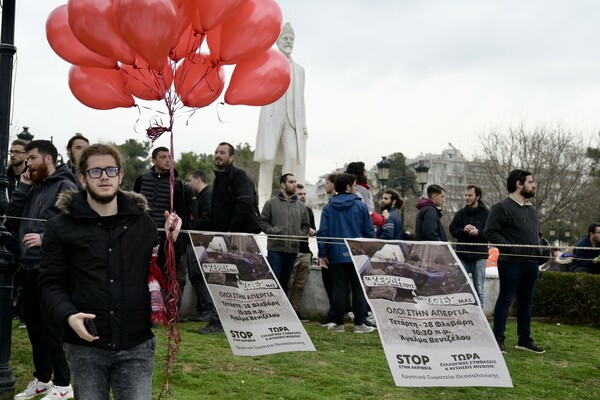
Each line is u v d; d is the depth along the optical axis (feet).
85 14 13.84
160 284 11.50
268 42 15.20
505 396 18.15
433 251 15.85
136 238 11.03
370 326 27.78
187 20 14.30
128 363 10.80
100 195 10.80
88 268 10.67
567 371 21.31
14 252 21.27
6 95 15.96
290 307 17.15
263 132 41.88
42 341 16.22
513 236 22.82
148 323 11.03
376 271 15.92
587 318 32.07
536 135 121.70
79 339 10.61
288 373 19.33
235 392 17.11
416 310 15.76
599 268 34.14
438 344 15.64
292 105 42.24
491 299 33.60
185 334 24.03
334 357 21.61
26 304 16.20
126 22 13.07
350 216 25.45
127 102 16.44
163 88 14.79
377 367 20.56
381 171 60.03
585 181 122.93
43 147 16.70
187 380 17.79
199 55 16.42
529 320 24.11
